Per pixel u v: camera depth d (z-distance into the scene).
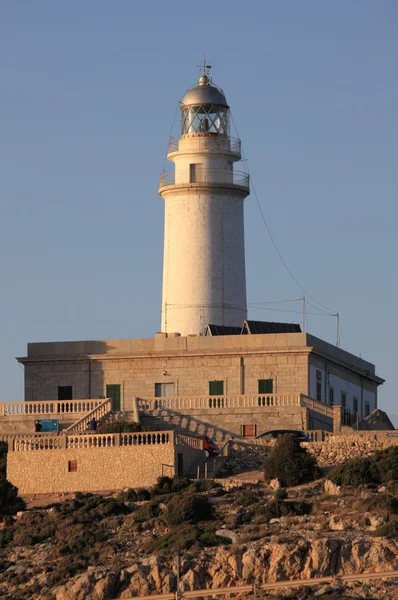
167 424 119.19
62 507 103.19
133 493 103.75
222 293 135.00
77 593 88.50
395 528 89.81
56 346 128.75
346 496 98.81
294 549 88.19
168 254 136.62
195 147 137.38
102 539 96.50
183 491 104.06
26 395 129.12
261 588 85.75
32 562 94.88
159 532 96.69
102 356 127.62
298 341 125.31
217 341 126.44
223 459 111.31
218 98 139.38
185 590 87.44
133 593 88.19
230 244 136.12
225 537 93.12
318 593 84.75
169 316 135.38
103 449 107.81
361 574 86.38
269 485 104.69
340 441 109.00
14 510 103.94
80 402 121.44
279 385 124.81
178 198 136.50
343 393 134.12
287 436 108.19
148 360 127.25
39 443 109.06
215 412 119.00
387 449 104.38
